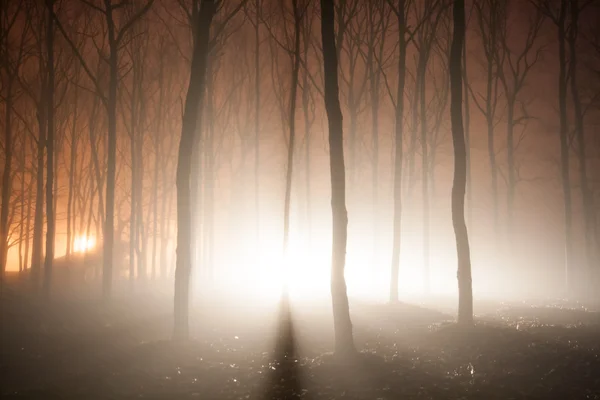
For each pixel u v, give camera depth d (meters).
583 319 19.02
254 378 11.34
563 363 12.02
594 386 10.55
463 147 15.53
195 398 10.04
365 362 12.11
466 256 15.56
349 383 10.76
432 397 9.86
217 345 14.86
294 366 12.24
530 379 11.00
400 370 11.67
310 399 9.88
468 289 15.56
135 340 17.36
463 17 15.61
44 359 14.56
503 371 11.55
